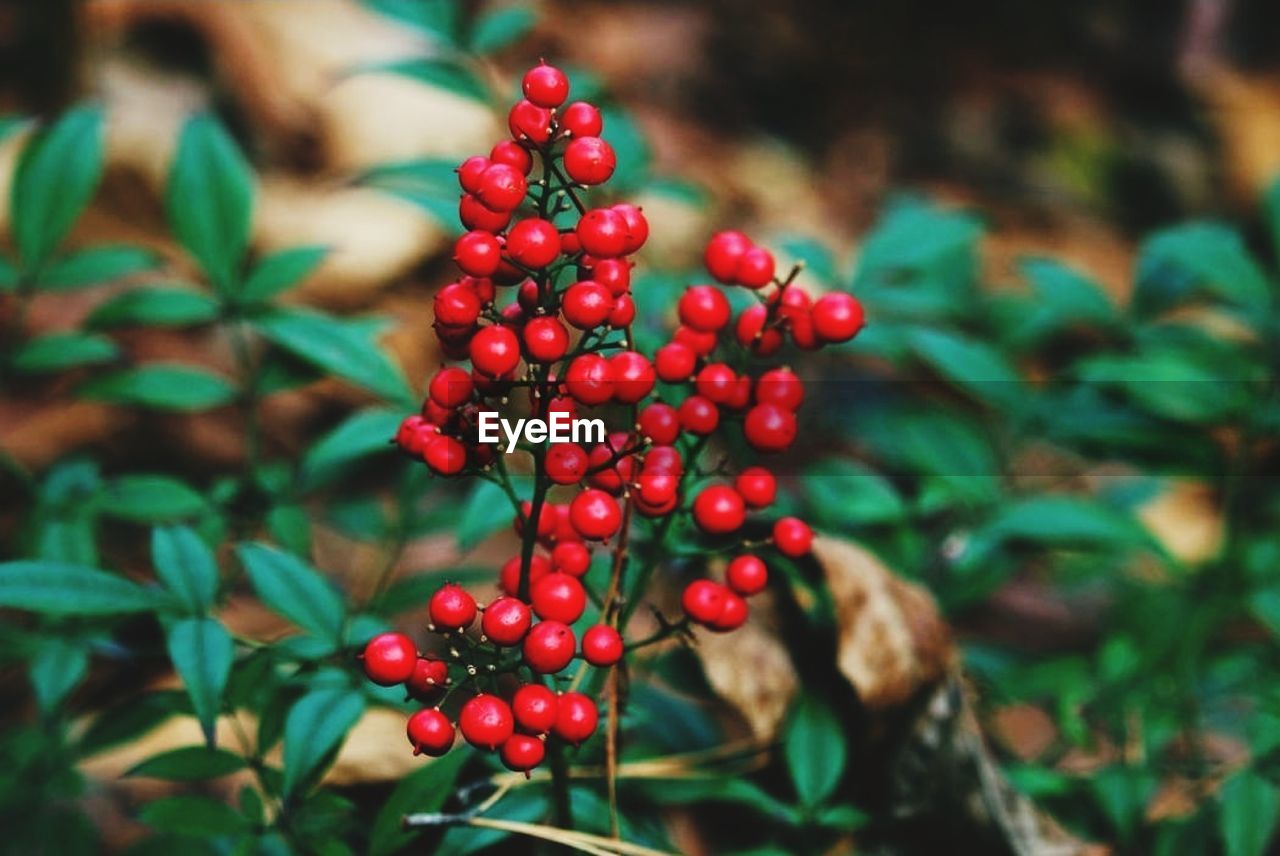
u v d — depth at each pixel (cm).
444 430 44
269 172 100
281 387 56
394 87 103
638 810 51
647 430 45
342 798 48
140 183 96
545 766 50
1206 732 61
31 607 45
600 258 42
